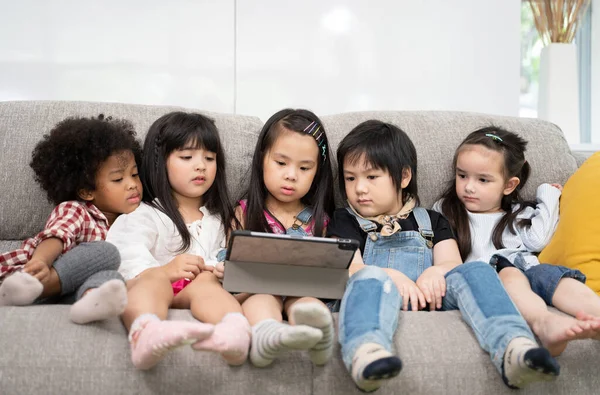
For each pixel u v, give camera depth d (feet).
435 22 7.48
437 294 4.12
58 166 4.57
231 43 7.11
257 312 3.64
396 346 3.50
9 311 3.41
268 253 3.76
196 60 7.05
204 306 3.68
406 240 4.89
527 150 5.68
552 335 3.48
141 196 4.84
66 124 4.69
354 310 3.51
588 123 9.14
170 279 4.05
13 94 6.68
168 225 4.76
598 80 8.89
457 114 5.97
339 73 7.32
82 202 4.66
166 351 3.04
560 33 8.21
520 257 4.86
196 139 4.84
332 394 3.37
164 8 6.97
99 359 3.22
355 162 4.93
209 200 5.11
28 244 4.18
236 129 5.49
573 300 3.96
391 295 3.67
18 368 3.14
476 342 3.60
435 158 5.56
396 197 5.05
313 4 7.26
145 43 6.93
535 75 8.95
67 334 3.29
